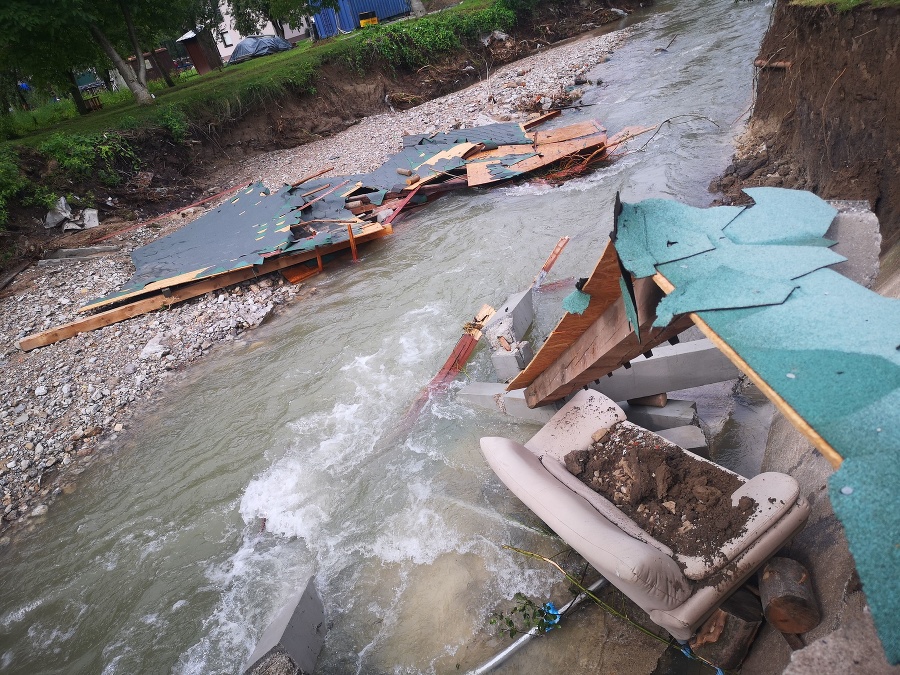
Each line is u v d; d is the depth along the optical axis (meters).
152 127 20.47
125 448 9.54
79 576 7.41
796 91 11.48
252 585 6.53
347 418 8.76
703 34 25.61
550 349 5.11
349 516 7.03
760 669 4.07
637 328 3.53
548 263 10.55
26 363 11.73
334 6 32.31
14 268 15.20
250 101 23.45
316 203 15.74
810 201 3.38
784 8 12.97
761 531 4.05
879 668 2.52
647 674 4.50
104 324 12.56
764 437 6.13
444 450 7.53
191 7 32.84
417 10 37.09
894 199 7.45
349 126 25.20
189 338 11.93
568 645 4.89
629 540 4.07
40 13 19.66
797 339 2.45
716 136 15.05
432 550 6.21
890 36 8.08
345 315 11.60
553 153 16.09
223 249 14.20
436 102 26.50
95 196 17.80
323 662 5.41
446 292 11.38
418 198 16.20
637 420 6.43
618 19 34.91
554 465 5.41
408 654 5.29
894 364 2.17
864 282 3.14
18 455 9.66
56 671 6.29
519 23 33.50
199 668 5.81
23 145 17.94
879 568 1.72
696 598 3.98
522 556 5.82
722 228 3.32
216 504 7.91
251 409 9.62
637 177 14.12
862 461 1.93
